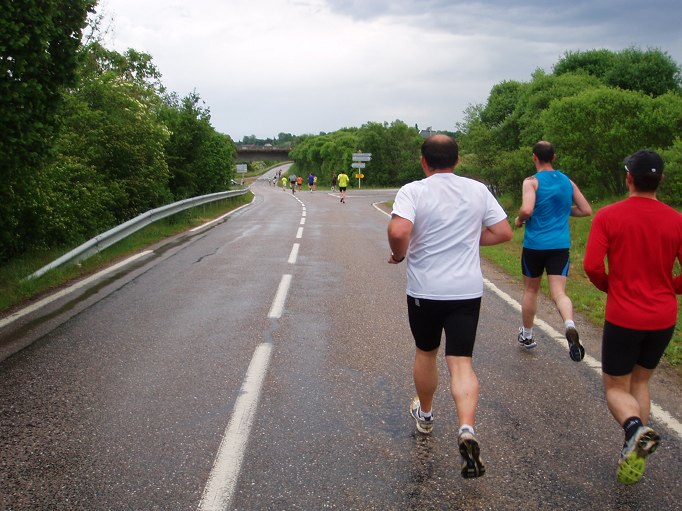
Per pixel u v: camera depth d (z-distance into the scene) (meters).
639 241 3.25
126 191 15.07
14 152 7.20
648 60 26.84
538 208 5.39
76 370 5.11
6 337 6.06
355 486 3.32
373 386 4.80
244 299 7.91
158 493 3.22
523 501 3.19
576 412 4.34
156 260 11.15
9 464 3.53
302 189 64.44
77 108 14.16
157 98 22.17
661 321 3.25
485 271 10.52
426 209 3.37
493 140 26.89
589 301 7.87
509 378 5.04
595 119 18.02
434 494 3.25
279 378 4.96
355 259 11.64
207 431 3.97
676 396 4.69
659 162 3.29
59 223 10.66
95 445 3.76
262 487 3.29
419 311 3.46
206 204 24.59
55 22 7.47
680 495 3.27
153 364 5.27
